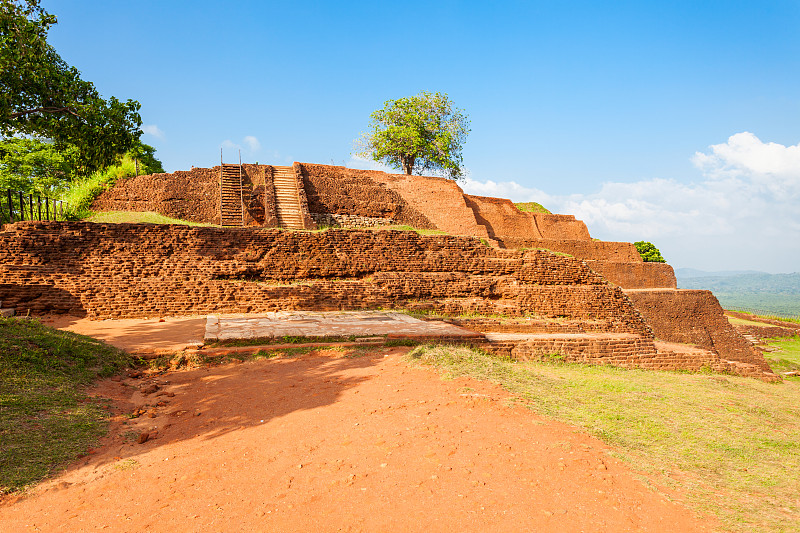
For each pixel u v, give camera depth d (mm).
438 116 40031
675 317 27422
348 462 5145
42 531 4031
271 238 18453
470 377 8336
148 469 5152
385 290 17953
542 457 5219
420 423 6129
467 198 34750
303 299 16953
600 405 7957
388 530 3924
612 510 4203
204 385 8352
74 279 15289
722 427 7680
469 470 4887
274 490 4629
